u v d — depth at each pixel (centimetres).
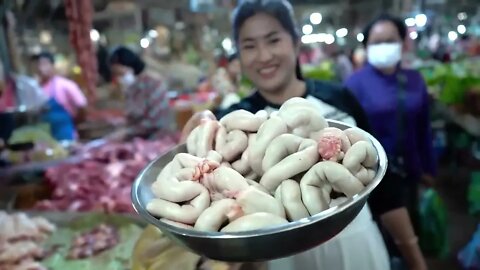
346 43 682
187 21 678
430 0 569
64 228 163
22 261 140
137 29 610
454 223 293
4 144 221
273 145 62
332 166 56
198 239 52
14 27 382
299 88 115
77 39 301
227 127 71
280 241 50
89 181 197
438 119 378
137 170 209
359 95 201
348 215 54
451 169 369
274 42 107
